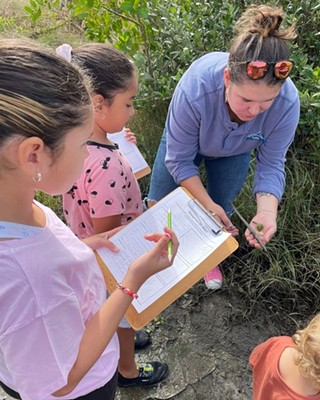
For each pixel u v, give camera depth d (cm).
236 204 269
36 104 78
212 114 182
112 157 158
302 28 312
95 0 303
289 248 258
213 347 231
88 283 111
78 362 98
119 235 161
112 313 108
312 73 279
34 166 83
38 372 92
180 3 331
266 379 146
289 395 137
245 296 247
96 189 154
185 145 196
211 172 233
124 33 312
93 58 157
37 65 80
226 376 220
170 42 310
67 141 85
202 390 216
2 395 212
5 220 91
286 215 264
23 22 455
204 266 154
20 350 88
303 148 295
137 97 306
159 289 149
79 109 84
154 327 239
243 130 187
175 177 206
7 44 82
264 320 240
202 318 242
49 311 90
